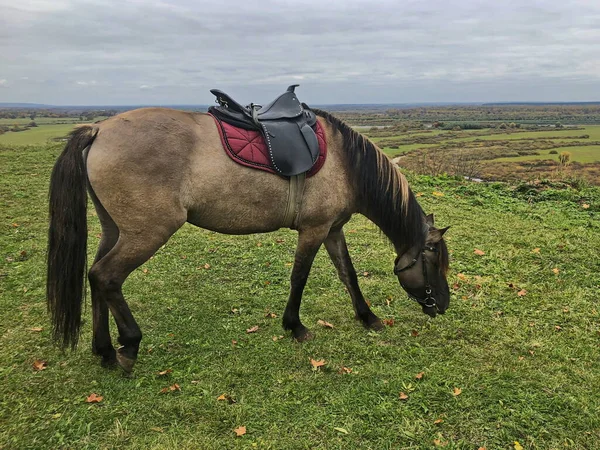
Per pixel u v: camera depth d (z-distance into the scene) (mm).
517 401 2732
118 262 2746
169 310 3912
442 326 3678
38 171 9219
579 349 3307
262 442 2400
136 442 2395
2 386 2811
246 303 4070
